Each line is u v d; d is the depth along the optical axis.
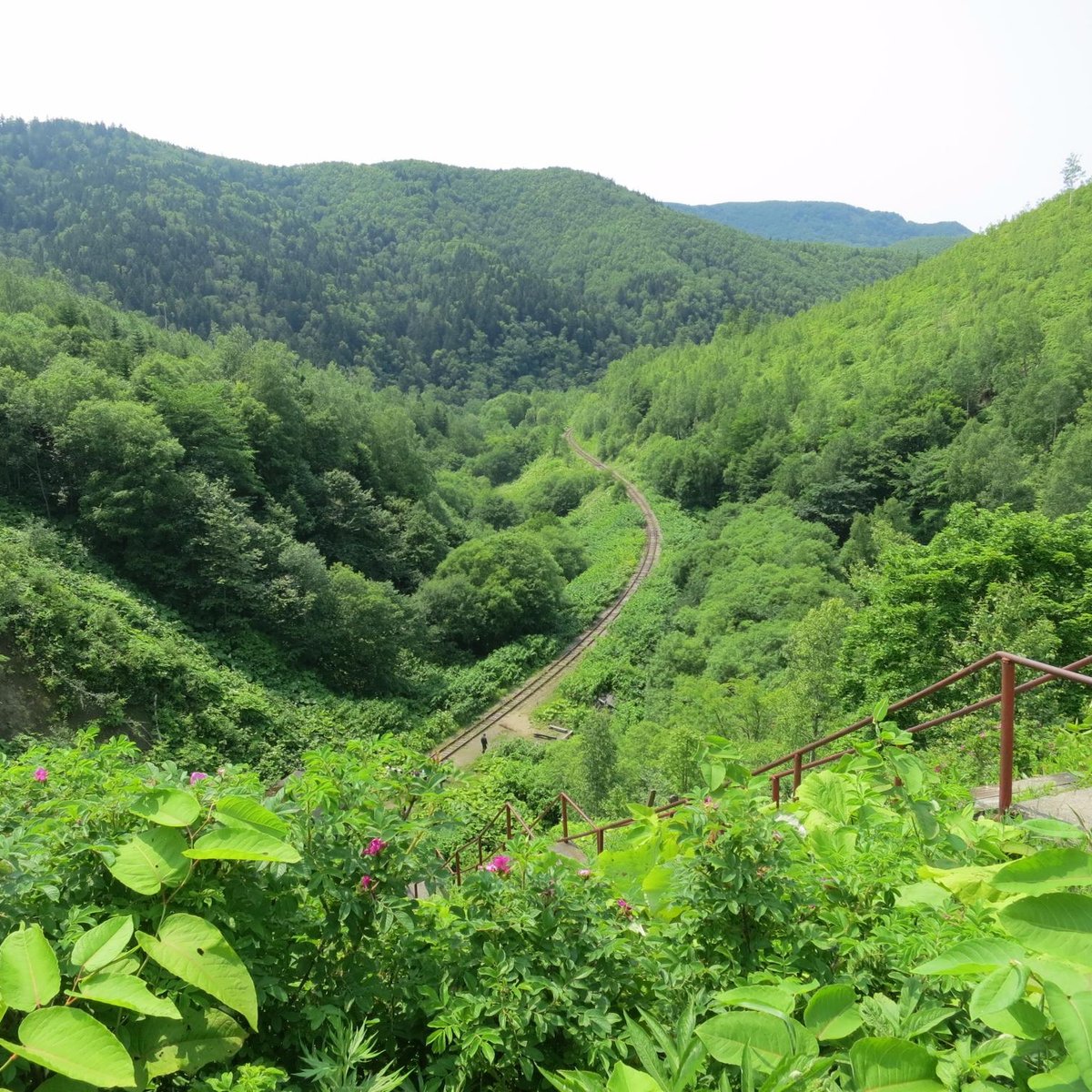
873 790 3.86
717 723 20.06
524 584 40.75
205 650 26.50
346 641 31.36
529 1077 2.47
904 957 2.50
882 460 51.28
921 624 15.02
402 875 2.96
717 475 65.69
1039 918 1.86
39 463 29.20
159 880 2.43
